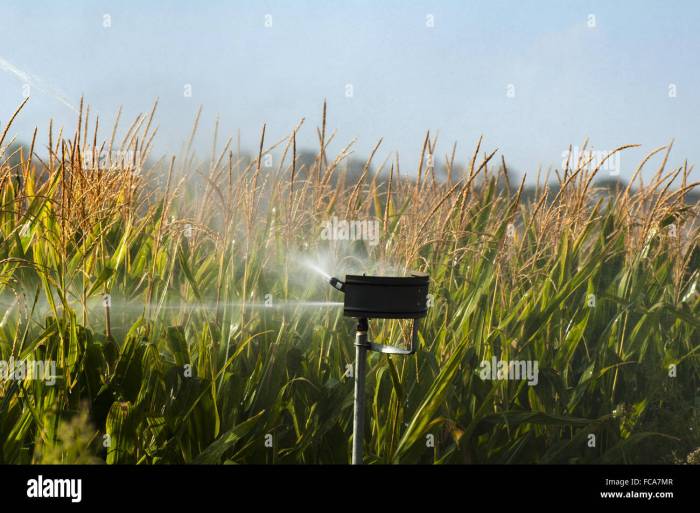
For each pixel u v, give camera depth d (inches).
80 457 106.5
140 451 114.1
